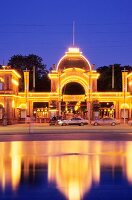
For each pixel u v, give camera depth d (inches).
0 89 3287.4
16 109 3516.2
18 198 585.6
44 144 1449.3
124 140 1627.7
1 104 3277.6
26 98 3521.2
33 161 984.9
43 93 3523.6
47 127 2869.1
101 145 1398.9
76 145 1403.8
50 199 578.9
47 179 735.1
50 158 1043.3
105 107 4062.5
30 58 5132.9
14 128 2706.7
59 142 1535.4
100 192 623.2
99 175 774.5
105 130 2404.0
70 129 2534.5
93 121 3223.4
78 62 3540.8
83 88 3900.1
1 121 3257.9
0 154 1136.8
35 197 591.8
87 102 3491.6
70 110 3597.4
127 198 582.9
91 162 959.6
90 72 3481.8
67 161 979.3
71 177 754.2
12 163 952.3
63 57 3550.7
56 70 3540.8
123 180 721.6
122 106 3543.3
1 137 1862.7
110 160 995.9
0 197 592.7
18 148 1305.4
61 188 653.9
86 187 660.7
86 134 2054.6
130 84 3526.1
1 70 3272.6
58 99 3491.6
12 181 716.7
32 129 2546.8
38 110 3710.6
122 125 3201.3
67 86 4101.9
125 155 1101.7
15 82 3528.5
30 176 767.7
